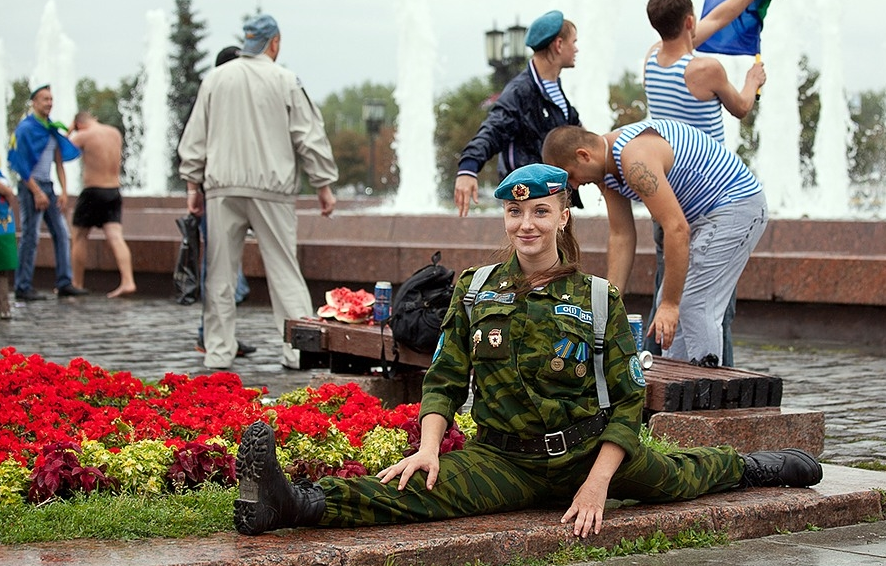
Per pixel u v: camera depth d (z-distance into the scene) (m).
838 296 12.30
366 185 76.19
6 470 4.82
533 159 8.08
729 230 6.71
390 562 4.14
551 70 8.07
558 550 4.45
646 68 7.52
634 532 4.62
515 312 4.60
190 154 10.27
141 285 18.36
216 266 10.19
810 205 21.16
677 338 7.14
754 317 12.93
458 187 7.96
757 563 4.45
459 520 4.55
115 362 10.48
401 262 15.50
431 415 4.66
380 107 42.19
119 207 17.38
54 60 29.91
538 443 4.61
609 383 4.62
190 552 4.05
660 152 6.49
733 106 7.47
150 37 30.17
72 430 5.87
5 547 4.11
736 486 5.21
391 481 4.52
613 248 6.93
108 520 4.33
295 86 10.27
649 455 4.77
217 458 5.15
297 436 5.54
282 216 10.27
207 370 10.02
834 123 21.09
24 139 16.42
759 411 6.24
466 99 56.81
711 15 7.72
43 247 19.61
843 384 9.46
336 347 8.34
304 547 4.14
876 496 5.25
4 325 13.40
